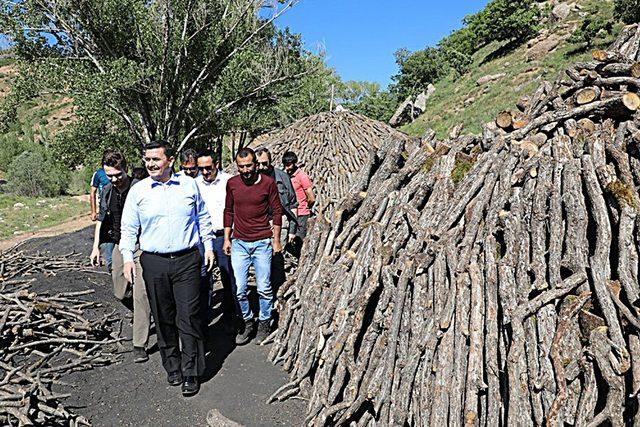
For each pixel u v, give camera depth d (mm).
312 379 4477
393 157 4996
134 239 4273
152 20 19453
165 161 4070
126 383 4551
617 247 3328
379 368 3686
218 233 5426
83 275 7344
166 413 4137
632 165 3658
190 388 4340
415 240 4168
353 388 3758
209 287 5383
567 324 3064
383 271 4051
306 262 5180
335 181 9719
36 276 7312
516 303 3287
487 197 3984
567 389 2891
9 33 18906
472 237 3820
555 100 4559
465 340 3361
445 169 4469
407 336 3721
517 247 3551
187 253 4230
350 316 4090
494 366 3148
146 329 4883
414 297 3807
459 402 3174
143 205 4113
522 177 3951
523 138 4359
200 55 21547
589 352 2908
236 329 5598
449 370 3314
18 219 17328
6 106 20031
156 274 4184
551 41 33062
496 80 32438
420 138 5258
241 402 4277
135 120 20859
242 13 21516
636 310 2941
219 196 5395
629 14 27438
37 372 4457
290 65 22391
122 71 18312
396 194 4711
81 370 4766
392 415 3455
